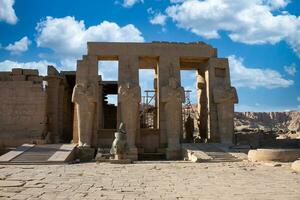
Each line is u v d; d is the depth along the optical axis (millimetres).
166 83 30281
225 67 31328
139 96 29094
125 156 23156
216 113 30594
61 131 34281
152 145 30031
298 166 17297
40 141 28703
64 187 12477
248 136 32750
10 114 30781
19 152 23750
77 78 29562
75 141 29750
